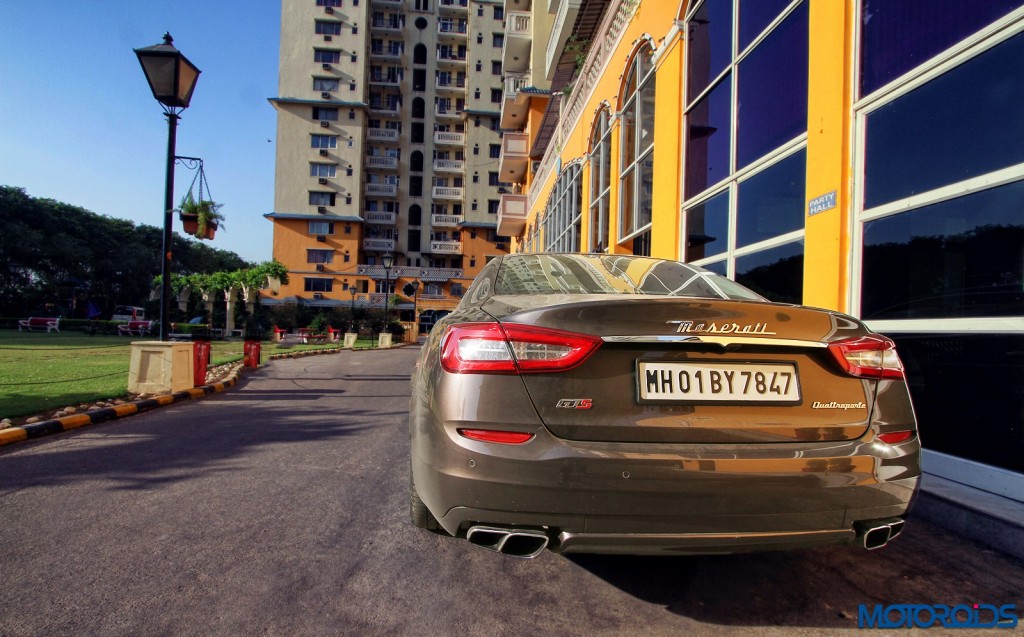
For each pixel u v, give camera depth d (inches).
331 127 2026.3
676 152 267.7
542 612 76.8
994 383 110.6
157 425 210.4
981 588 84.0
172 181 302.4
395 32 2187.5
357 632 70.6
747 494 64.8
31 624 70.5
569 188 535.2
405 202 2196.1
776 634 72.0
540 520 64.5
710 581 86.7
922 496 112.7
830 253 156.6
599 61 421.7
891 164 140.8
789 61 185.3
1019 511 99.0
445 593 81.6
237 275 1177.4
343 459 158.6
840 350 72.9
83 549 94.2
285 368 487.5
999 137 112.6
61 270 1828.2
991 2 114.8
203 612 74.3
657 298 73.3
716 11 239.5
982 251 116.1
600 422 66.7
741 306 71.3
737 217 217.0
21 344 695.1
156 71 289.0
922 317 129.5
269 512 113.8
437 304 2007.9
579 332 67.8
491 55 2160.4
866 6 150.6
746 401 69.9
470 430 67.1
